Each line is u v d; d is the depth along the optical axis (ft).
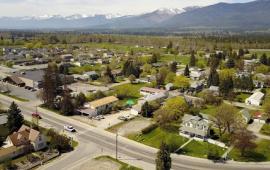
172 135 311.47
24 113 374.22
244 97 472.85
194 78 597.93
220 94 465.47
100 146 288.30
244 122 336.08
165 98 436.76
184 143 296.10
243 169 252.62
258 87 536.01
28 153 269.64
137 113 377.50
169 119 335.26
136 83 556.10
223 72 551.59
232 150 283.79
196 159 267.59
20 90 487.20
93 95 432.25
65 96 390.63
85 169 245.65
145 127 336.29
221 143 290.15
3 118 334.03
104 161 259.19
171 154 275.18
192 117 323.78
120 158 265.75
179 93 479.00
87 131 323.57
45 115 369.71
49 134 303.48
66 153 272.72
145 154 274.77
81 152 275.18
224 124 310.86
